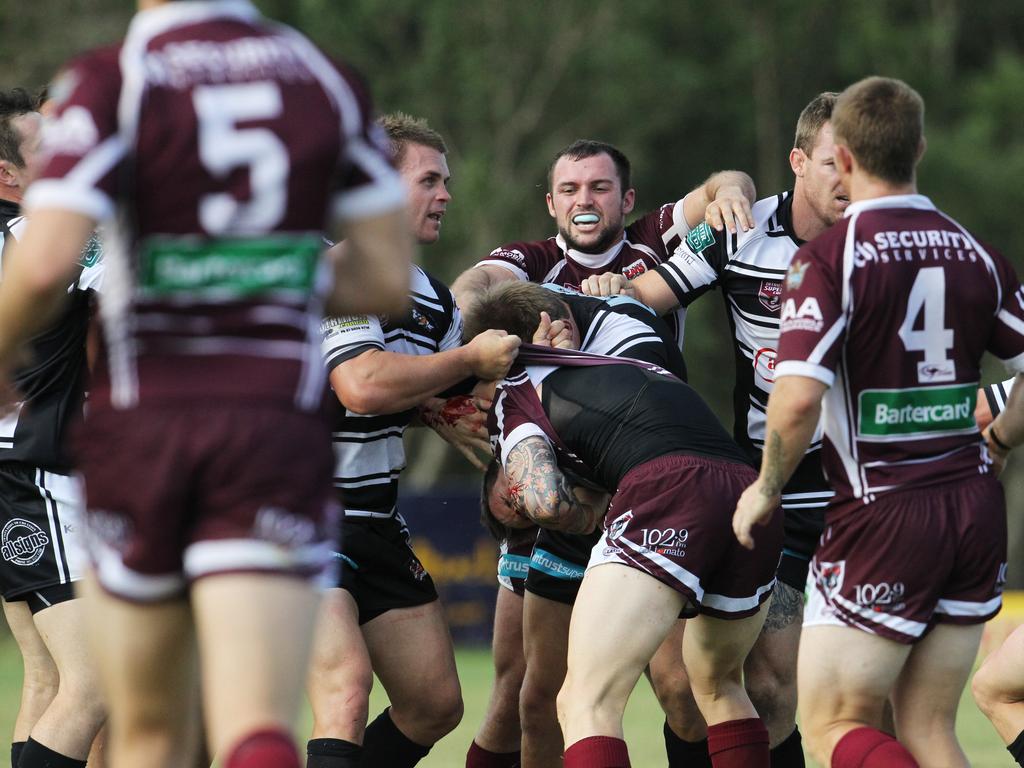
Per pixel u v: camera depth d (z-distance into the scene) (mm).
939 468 13484
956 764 13734
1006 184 100750
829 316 13117
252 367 9422
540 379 15383
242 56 9531
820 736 13758
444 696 17062
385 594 17125
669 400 14969
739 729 15555
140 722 10055
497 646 18797
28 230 9055
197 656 10172
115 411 9398
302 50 9789
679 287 18828
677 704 17609
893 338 13266
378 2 100875
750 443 18906
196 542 9367
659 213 21422
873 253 13234
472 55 100062
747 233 18609
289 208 9461
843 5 107062
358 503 16875
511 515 17281
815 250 13359
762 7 105812
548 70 101938
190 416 9312
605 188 20703
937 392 13430
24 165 17094
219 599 9227
